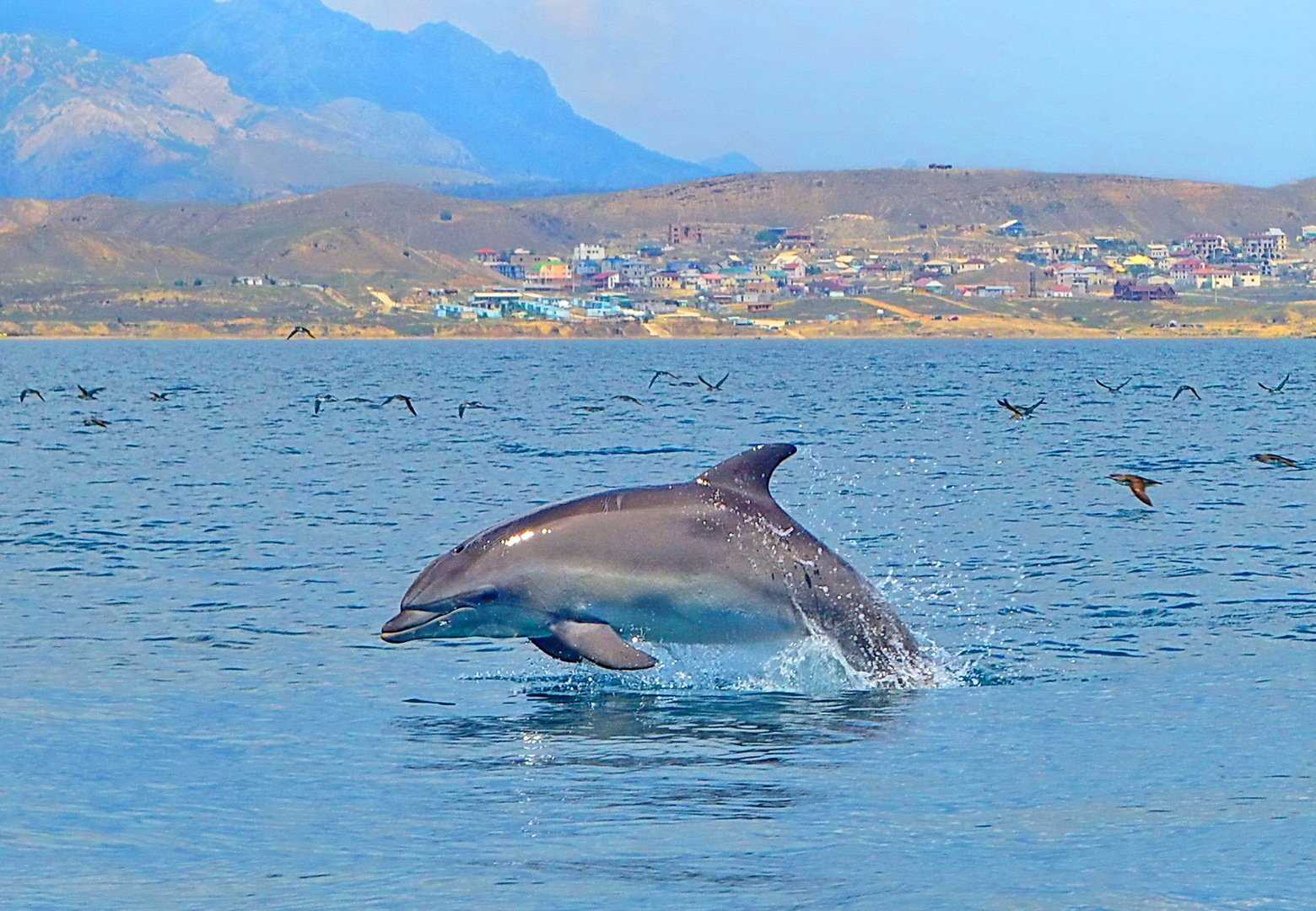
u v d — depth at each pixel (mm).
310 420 134625
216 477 78875
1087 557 49312
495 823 22172
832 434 113125
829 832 21531
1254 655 34344
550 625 31672
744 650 32531
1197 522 57938
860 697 30891
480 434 114812
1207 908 18344
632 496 32688
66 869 20219
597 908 18562
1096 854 20344
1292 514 60500
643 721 28906
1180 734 27109
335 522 59219
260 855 20750
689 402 170625
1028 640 36344
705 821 22172
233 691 31406
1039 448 98188
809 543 32781
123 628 38062
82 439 109000
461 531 56781
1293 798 22859
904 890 19047
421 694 31312
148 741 27172
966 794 23422
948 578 45469
